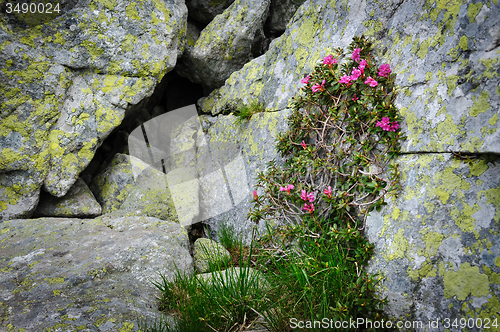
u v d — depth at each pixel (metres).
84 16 3.53
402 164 1.98
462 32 1.79
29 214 3.35
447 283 1.58
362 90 2.28
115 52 3.71
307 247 2.29
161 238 2.72
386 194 2.03
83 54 3.57
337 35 2.81
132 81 3.85
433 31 1.97
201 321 1.83
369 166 2.17
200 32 5.05
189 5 4.84
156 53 3.94
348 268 1.99
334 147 2.46
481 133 1.60
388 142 2.06
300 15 3.33
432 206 1.74
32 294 1.98
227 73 4.76
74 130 3.56
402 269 1.77
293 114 2.80
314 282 1.99
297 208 2.51
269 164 2.88
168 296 2.15
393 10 2.37
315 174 2.51
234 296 2.03
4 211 3.21
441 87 1.84
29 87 3.30
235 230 3.33
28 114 3.29
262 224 3.01
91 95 3.66
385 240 1.93
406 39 2.17
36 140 3.32
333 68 2.50
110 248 2.55
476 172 1.62
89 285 2.13
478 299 1.46
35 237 2.73
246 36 4.42
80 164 3.61
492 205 1.53
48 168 3.40
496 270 1.44
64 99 3.53
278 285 2.09
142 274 2.35
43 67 3.36
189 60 4.72
